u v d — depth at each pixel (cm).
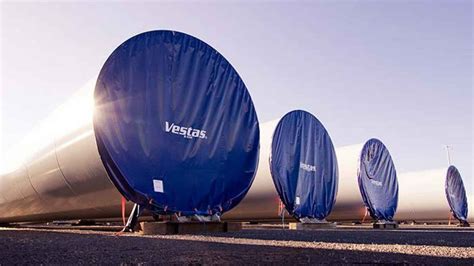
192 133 866
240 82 988
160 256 390
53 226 1387
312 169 1320
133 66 799
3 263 346
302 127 1312
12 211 1209
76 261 358
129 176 750
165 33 865
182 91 871
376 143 1658
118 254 408
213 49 951
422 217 2164
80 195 855
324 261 357
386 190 1691
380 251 445
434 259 376
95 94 735
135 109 785
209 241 574
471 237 759
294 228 1207
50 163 884
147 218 957
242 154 955
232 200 913
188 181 838
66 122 846
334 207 1545
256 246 496
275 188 1190
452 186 2159
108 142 736
